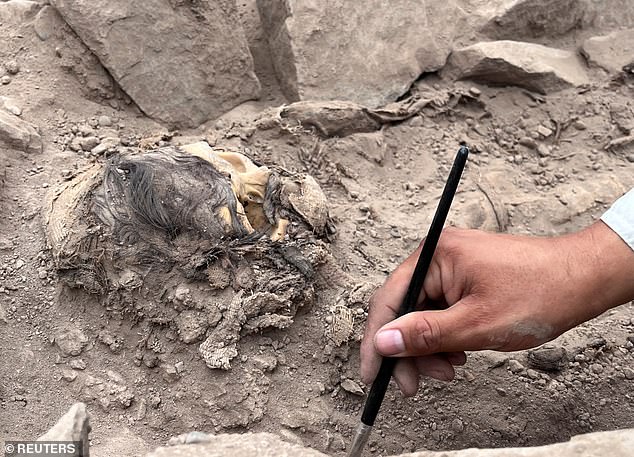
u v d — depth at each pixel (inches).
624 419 62.9
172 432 57.1
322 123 86.0
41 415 55.9
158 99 84.2
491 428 61.2
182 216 59.3
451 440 60.3
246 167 67.9
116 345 59.6
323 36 90.2
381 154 87.6
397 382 56.6
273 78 95.0
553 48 106.2
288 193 67.5
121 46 81.3
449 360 58.7
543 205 85.4
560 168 91.8
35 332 60.3
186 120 85.8
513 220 84.3
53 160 74.2
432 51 96.9
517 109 98.5
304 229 66.8
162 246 59.3
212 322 58.4
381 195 83.5
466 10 105.7
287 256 62.1
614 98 99.7
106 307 60.1
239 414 57.3
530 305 51.5
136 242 59.4
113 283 59.4
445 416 61.6
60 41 83.4
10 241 65.2
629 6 109.8
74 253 59.7
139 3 81.0
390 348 50.9
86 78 83.0
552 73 98.1
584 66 104.2
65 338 59.6
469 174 88.1
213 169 62.7
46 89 81.6
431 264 56.1
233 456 43.3
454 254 54.6
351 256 72.7
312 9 89.9
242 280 59.4
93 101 83.7
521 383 64.7
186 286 58.9
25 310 61.2
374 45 92.8
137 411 57.6
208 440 44.7
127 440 55.6
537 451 42.6
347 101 90.2
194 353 58.7
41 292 61.9
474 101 97.7
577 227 84.9
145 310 59.4
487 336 51.8
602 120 97.1
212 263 59.3
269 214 65.6
